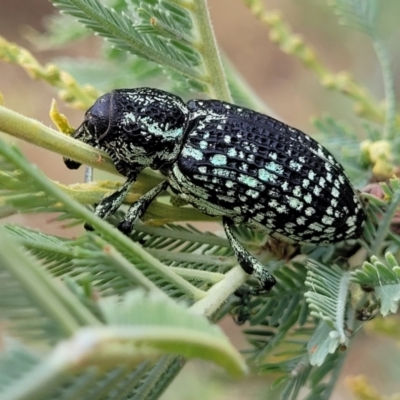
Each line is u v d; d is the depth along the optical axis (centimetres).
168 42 10
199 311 9
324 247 11
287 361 10
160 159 11
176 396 14
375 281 10
